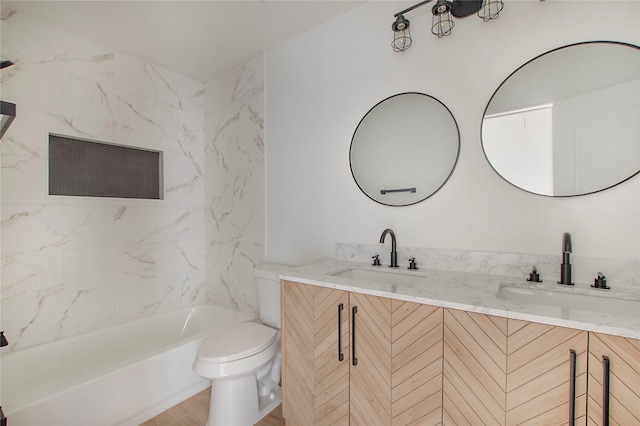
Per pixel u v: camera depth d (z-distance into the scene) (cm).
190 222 266
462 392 97
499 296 118
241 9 179
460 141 147
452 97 149
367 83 177
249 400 158
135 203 231
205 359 144
